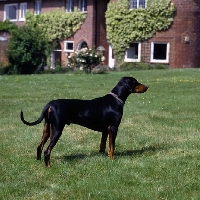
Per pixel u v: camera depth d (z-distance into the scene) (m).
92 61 28.56
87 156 8.93
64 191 6.89
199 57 32.88
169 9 32.53
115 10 34.69
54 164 8.31
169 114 13.60
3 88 19.66
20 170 7.95
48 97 17.08
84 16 36.78
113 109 8.54
